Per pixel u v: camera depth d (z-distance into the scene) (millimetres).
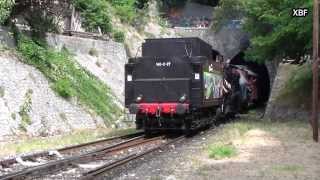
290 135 21156
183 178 12391
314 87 20000
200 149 17906
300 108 30812
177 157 16250
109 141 21359
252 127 24625
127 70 23719
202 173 12984
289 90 32906
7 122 23750
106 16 42812
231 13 51500
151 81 23172
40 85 27328
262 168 13602
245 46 51750
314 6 20312
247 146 17844
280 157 15438
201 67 22875
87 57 36656
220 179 12219
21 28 30422
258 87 50312
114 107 33500
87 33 38625
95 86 33156
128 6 48312
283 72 36969
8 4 27125
